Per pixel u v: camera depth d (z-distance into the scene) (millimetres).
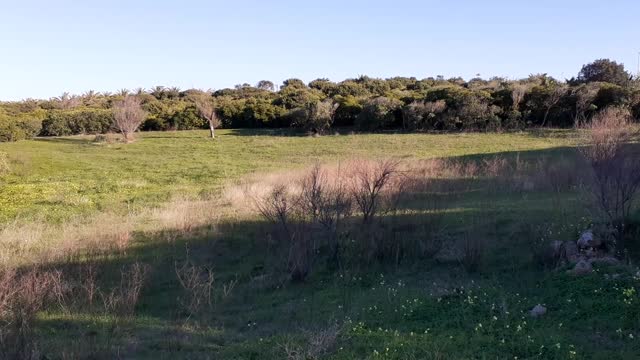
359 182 13328
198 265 10359
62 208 16656
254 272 10031
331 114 44125
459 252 9727
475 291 7879
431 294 7957
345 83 67500
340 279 9211
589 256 8477
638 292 6879
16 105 63312
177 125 50812
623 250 8625
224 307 8359
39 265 9992
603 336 6070
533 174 16297
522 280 8203
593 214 10492
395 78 76062
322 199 11148
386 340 6348
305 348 6273
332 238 10297
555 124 36688
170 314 8094
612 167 10102
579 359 5504
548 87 38594
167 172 25156
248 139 40188
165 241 11906
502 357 5719
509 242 10141
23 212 16062
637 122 30656
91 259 10648
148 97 65812
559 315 6738
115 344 6855
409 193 13703
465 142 31000
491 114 37156
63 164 28328
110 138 41938
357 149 31016
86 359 6352
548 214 11398
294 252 9719
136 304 8484
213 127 45562
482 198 14000
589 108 34812
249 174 22953
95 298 8695
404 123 40875
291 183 16281
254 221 13211
